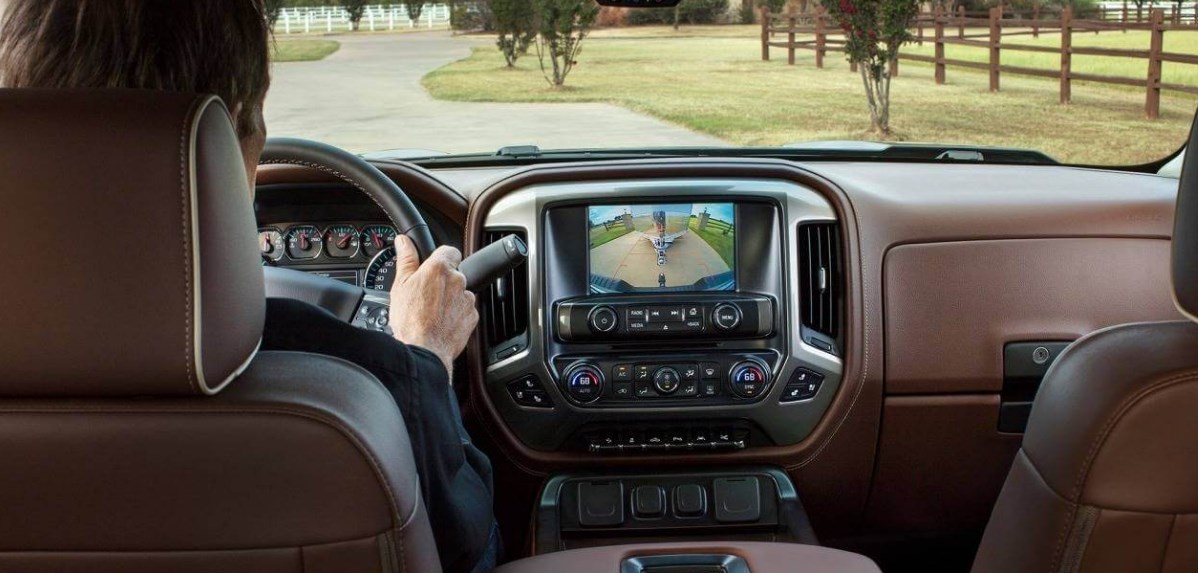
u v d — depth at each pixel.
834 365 2.43
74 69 1.02
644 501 2.40
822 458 2.49
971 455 2.51
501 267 1.94
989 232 2.41
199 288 0.91
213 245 0.92
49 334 0.90
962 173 2.76
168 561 1.03
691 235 2.42
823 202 2.41
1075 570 1.08
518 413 2.46
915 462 2.52
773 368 2.43
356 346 1.20
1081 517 1.07
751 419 2.45
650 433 2.45
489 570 1.49
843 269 2.42
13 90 0.90
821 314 2.45
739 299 2.41
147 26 1.03
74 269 0.89
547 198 2.40
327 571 1.03
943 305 2.42
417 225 1.83
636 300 2.42
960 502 2.56
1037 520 1.12
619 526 2.38
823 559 1.52
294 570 1.03
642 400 2.44
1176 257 0.99
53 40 1.03
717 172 2.42
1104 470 1.05
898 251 2.41
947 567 2.80
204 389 0.94
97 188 0.89
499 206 2.42
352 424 1.00
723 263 2.43
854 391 2.44
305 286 2.09
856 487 2.53
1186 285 0.98
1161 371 1.02
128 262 0.89
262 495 1.00
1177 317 2.43
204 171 0.90
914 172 2.78
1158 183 2.63
